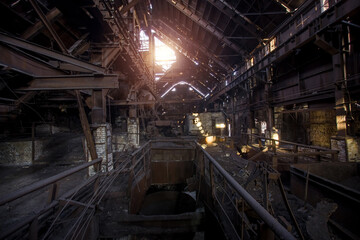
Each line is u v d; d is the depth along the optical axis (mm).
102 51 8062
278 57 10883
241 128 19266
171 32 23391
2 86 4781
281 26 11438
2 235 1909
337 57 7527
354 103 7121
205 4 14812
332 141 7469
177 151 8562
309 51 9367
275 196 5188
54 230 2961
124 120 15617
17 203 4129
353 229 3436
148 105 19375
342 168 5598
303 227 3764
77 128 16125
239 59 18938
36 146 8719
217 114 24734
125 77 13305
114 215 4113
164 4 18719
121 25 8086
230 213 3604
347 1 6652
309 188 4723
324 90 8508
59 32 7949
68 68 5098
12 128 11422
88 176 6254
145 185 6918
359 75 6746
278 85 12664
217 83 26734
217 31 16547
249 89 16984
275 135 12930
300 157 8805
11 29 7168
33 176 6445
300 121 15531
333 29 7395
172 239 4832
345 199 3631
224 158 9430
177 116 28828
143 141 14969
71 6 5703
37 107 11977
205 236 4164
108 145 6867
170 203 7691
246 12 12625
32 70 4516
